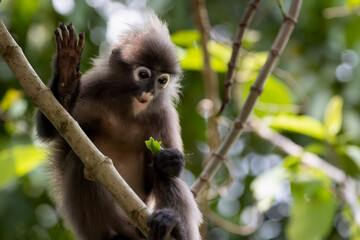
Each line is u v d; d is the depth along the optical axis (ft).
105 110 29.48
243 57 38.19
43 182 37.35
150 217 21.83
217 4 52.11
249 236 54.65
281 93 37.01
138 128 30.09
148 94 29.04
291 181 32.96
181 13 45.98
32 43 43.04
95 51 44.73
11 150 32.58
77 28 42.75
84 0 43.06
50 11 43.32
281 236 56.13
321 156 45.06
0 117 40.73
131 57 29.45
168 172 26.78
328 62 50.42
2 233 45.19
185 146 51.88
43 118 26.12
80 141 21.17
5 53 20.98
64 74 24.00
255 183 33.53
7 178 32.53
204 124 51.26
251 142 56.18
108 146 29.91
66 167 28.09
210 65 36.29
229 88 29.37
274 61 28.45
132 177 30.01
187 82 51.39
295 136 51.93
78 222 28.19
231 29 52.37
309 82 48.57
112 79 29.48
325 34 50.70
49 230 48.70
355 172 35.78
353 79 48.88
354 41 49.29
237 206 55.26
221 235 56.18
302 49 50.83
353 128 46.55
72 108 25.44
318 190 33.14
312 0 48.93
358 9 40.27
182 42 38.27
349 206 33.17
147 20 30.60
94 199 27.89
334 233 51.80
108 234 29.09
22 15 42.63
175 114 31.22
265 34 50.29
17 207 45.68
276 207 56.95
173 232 22.91
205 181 28.45
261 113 37.42
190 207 26.91
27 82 21.09
